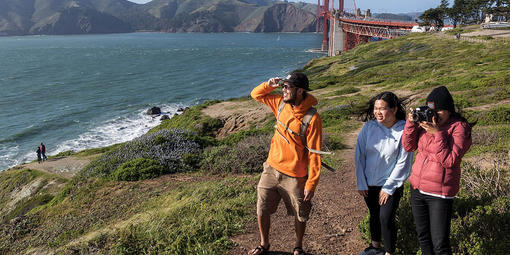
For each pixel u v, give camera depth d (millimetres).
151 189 9875
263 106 29109
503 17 81500
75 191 11453
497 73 23672
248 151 10922
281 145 3207
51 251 7246
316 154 3035
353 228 4836
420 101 20281
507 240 3264
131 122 44750
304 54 147125
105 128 42500
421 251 3090
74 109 52562
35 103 57594
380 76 39844
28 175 20016
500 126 10984
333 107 22000
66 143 37625
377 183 3189
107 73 93750
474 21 90812
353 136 13969
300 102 3031
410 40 67062
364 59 60750
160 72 93938
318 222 5164
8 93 66375
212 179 9938
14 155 35000
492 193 4285
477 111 13484
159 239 4699
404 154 2963
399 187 3086
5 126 44469
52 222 9438
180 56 142375
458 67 32812
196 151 12594
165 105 54312
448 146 2631
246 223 4992
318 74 58625
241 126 25828
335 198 6340
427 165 2758
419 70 38688
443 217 2717
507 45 40781
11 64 120312
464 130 2615
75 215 9422
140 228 5484
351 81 40625
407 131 2793
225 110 29594
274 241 4418
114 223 7723
